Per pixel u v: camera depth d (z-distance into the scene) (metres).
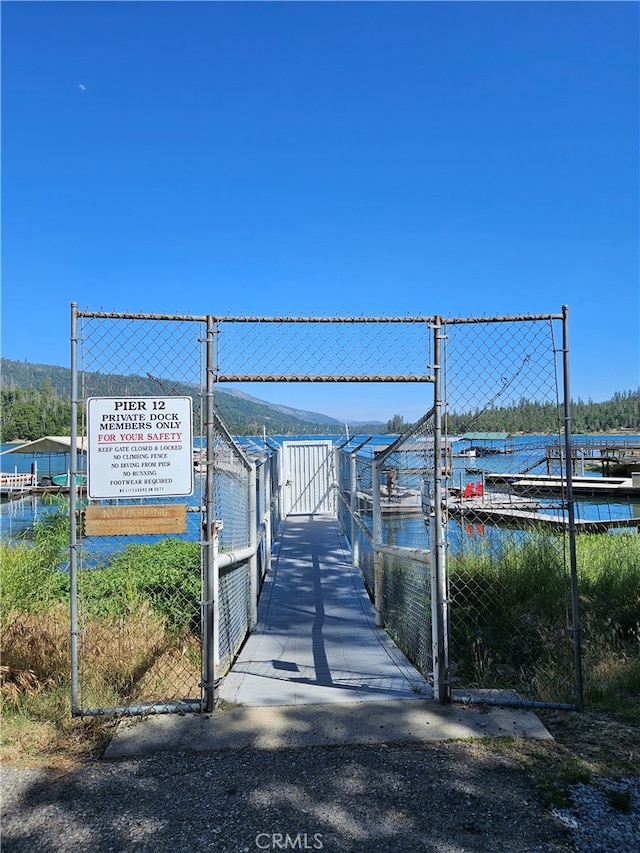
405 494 6.38
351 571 9.60
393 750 3.55
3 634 4.89
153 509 4.12
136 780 3.25
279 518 13.96
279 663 5.46
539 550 7.70
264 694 4.50
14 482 31.39
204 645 4.14
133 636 5.47
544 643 5.71
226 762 3.43
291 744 3.63
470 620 6.57
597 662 5.17
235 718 4.00
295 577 9.29
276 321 4.29
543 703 4.18
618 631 6.11
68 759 3.53
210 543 4.20
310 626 6.84
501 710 4.10
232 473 5.93
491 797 3.03
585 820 2.85
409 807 2.95
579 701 4.14
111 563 8.55
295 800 3.02
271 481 11.30
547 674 4.89
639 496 24.95
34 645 4.84
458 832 2.76
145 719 4.01
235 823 2.83
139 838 2.74
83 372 4.09
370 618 7.16
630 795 3.06
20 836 2.77
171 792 3.12
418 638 5.32
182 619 6.88
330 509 16.34
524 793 3.07
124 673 4.82
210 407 4.19
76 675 4.07
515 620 6.32
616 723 3.93
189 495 4.12
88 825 2.84
